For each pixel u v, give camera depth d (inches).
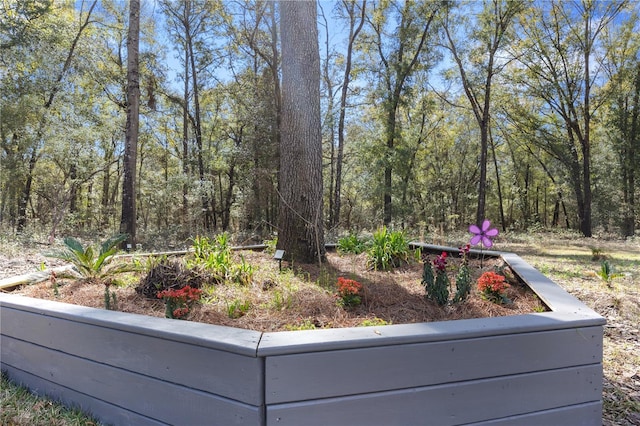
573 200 840.3
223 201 689.0
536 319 65.0
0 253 224.2
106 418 69.2
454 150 797.9
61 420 69.8
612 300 155.2
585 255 339.0
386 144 587.8
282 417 52.5
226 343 53.6
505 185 917.2
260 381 52.0
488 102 573.3
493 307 85.9
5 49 365.1
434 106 661.9
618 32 612.7
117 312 71.6
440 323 62.2
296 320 79.7
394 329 59.1
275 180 498.6
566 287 177.0
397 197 616.1
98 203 616.7
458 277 92.8
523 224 911.7
